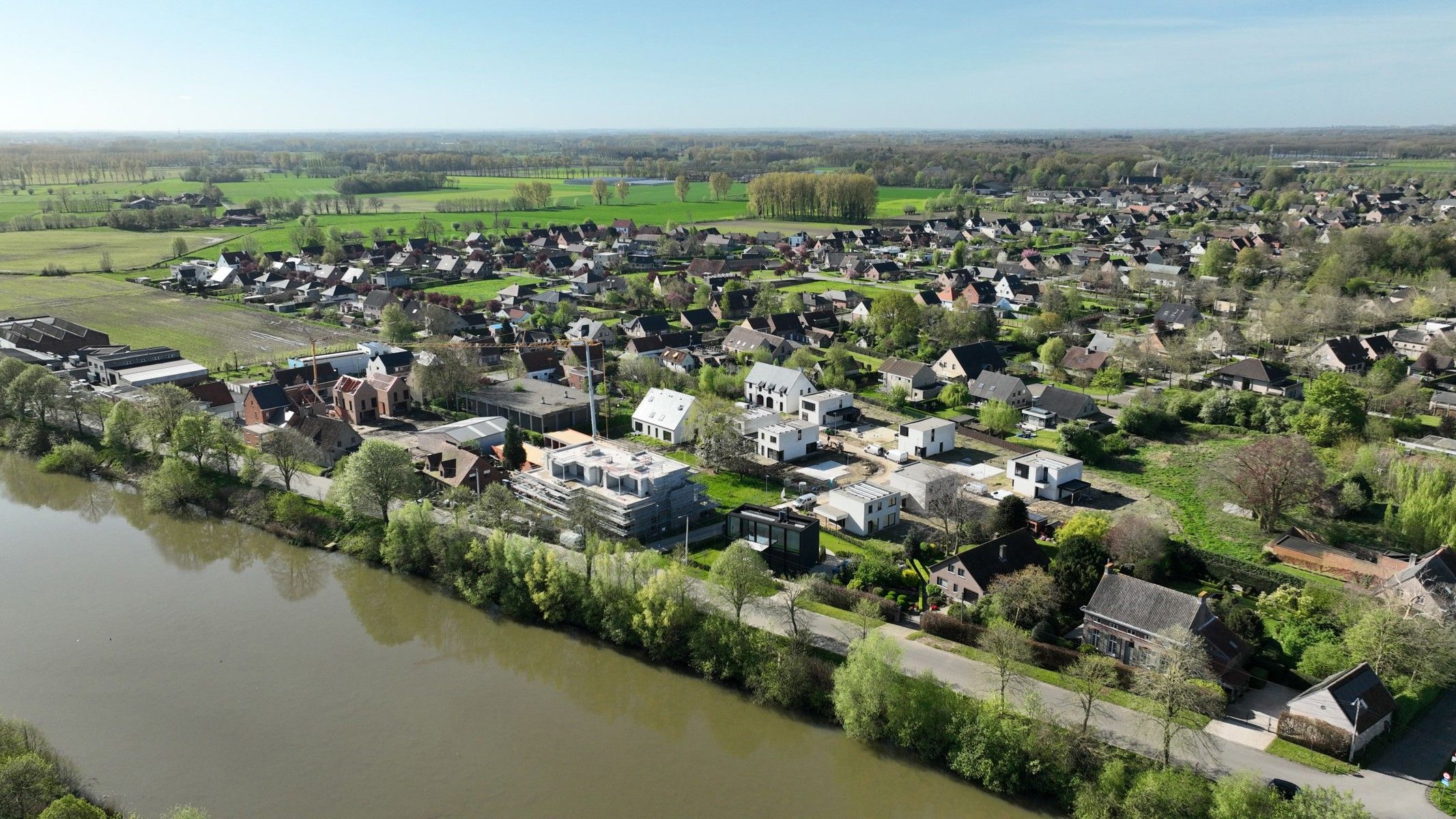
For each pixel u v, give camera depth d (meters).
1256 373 157.50
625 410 150.75
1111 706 70.62
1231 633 75.75
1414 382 148.12
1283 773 62.62
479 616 90.62
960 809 64.44
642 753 71.19
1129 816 58.59
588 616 84.88
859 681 69.19
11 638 86.12
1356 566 90.44
